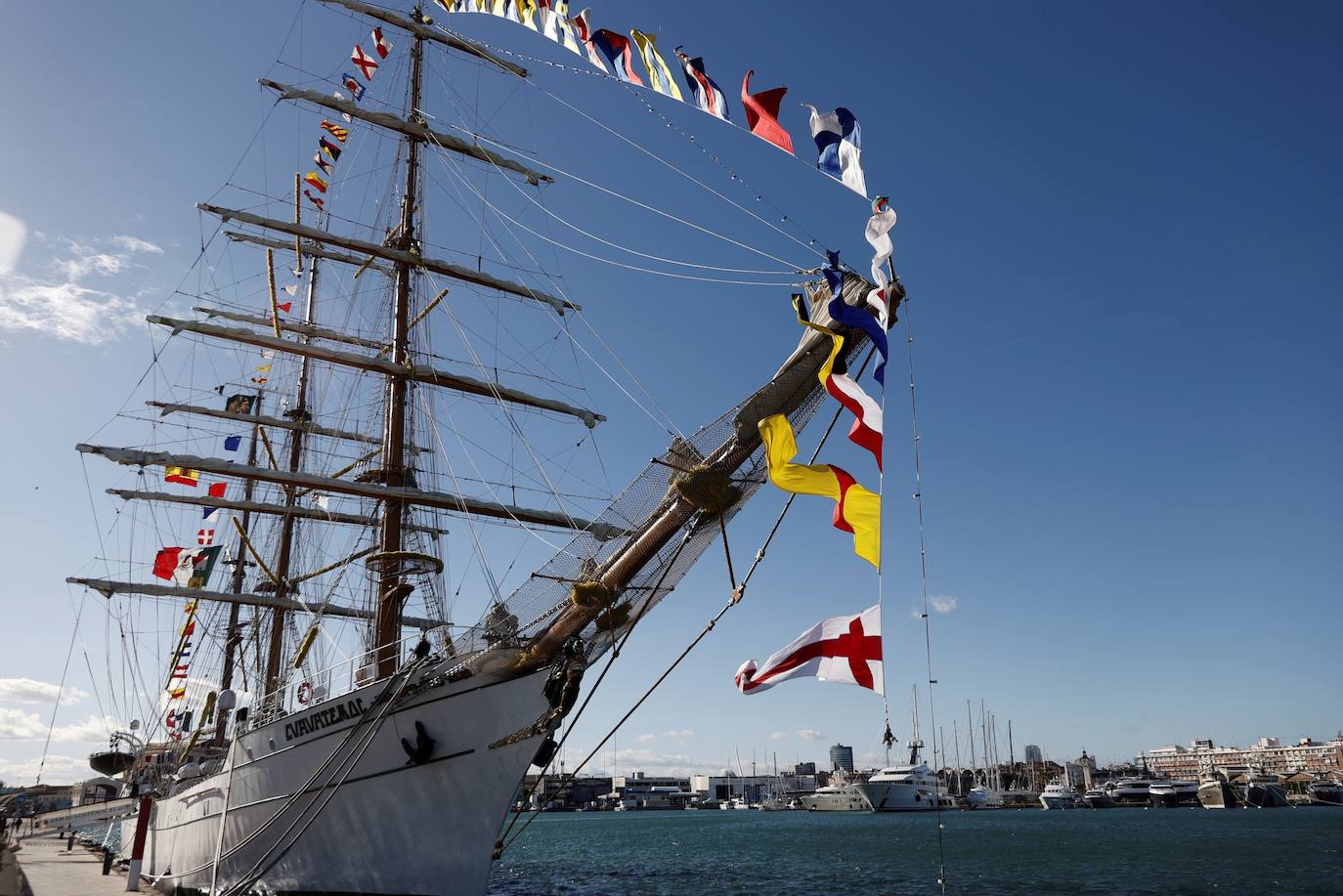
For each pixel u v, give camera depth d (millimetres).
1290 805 194125
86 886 27547
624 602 20156
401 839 20484
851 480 14570
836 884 46375
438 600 28641
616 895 39594
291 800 21734
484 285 36281
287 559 43094
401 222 36594
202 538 45344
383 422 35031
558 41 20172
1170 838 86938
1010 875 52344
